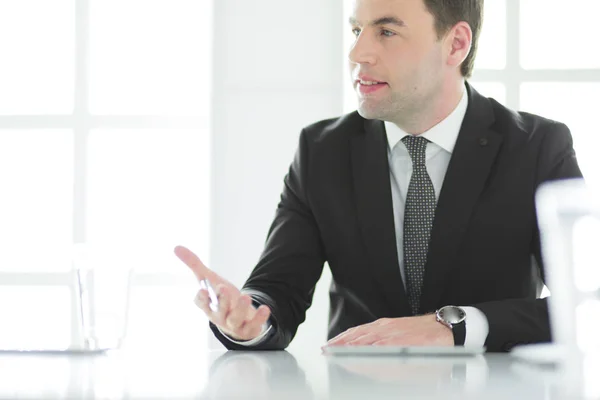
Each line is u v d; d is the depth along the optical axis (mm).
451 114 2180
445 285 2082
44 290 4207
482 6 2236
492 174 2121
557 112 3906
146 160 4320
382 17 2092
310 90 3760
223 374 1274
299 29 3770
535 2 3965
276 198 3756
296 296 2119
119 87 4352
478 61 3904
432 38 2111
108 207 4297
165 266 4277
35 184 4305
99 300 1555
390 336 1728
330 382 1148
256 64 3781
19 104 4352
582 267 1548
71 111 4297
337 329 2189
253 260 3746
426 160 2180
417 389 1062
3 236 4285
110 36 4344
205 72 4367
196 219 4324
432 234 2086
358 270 2141
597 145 3904
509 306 1807
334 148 2250
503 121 2203
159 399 984
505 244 2086
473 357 1587
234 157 3771
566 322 1562
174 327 4293
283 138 3764
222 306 1710
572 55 3967
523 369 1341
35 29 4348
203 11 4371
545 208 2039
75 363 1473
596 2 3945
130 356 1627
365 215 2131
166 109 4363
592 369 1347
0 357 1576
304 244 2178
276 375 1258
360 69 2121
